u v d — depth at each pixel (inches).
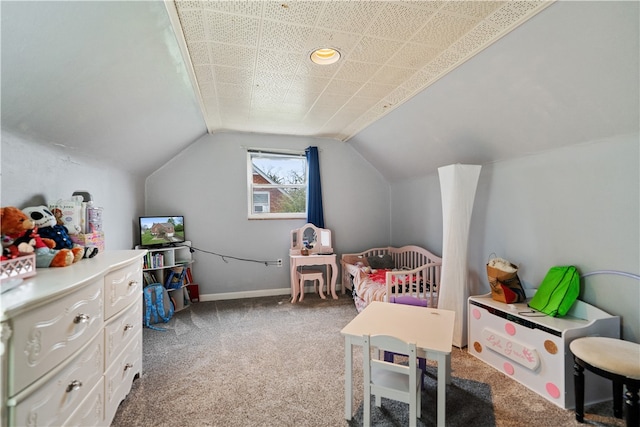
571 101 75.2
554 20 60.7
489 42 72.6
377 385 64.6
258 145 168.9
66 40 47.5
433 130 120.0
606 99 69.8
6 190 57.4
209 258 162.2
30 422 38.8
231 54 81.1
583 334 74.0
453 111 103.7
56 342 44.1
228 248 165.3
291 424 67.6
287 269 175.0
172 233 148.1
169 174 155.9
